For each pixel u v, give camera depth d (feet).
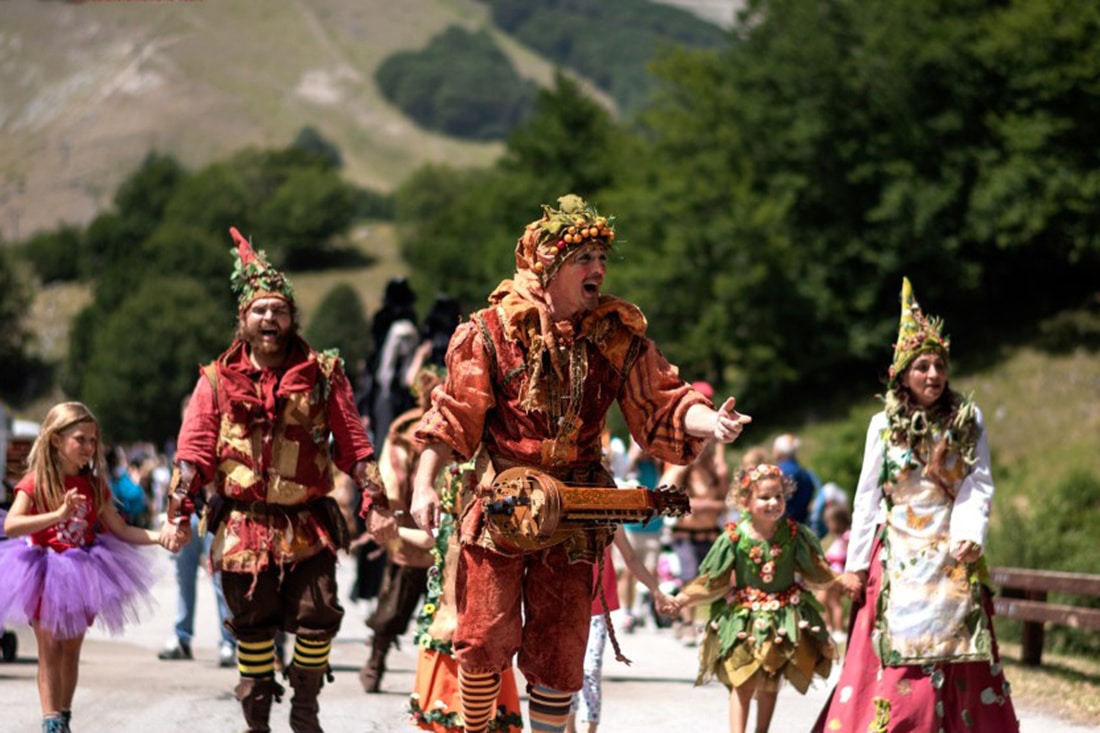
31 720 73.82
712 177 514.68
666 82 547.49
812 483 131.54
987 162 480.23
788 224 524.93
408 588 90.89
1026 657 116.06
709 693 96.78
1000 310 495.00
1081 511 165.27
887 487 64.34
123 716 77.66
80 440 67.67
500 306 48.80
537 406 48.32
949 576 62.85
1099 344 453.17
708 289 514.68
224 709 81.30
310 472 63.36
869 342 501.97
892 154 494.18
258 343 63.72
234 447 62.54
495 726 58.90
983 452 63.77
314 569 63.26
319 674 63.72
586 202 49.83
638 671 110.22
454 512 63.10
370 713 81.66
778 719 84.69
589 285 48.73
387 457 88.43
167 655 111.55
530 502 46.91
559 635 48.34
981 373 461.37
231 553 62.28
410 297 153.48
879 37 490.08
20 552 66.64
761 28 536.42
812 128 500.74
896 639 62.75
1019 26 466.70
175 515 62.54
